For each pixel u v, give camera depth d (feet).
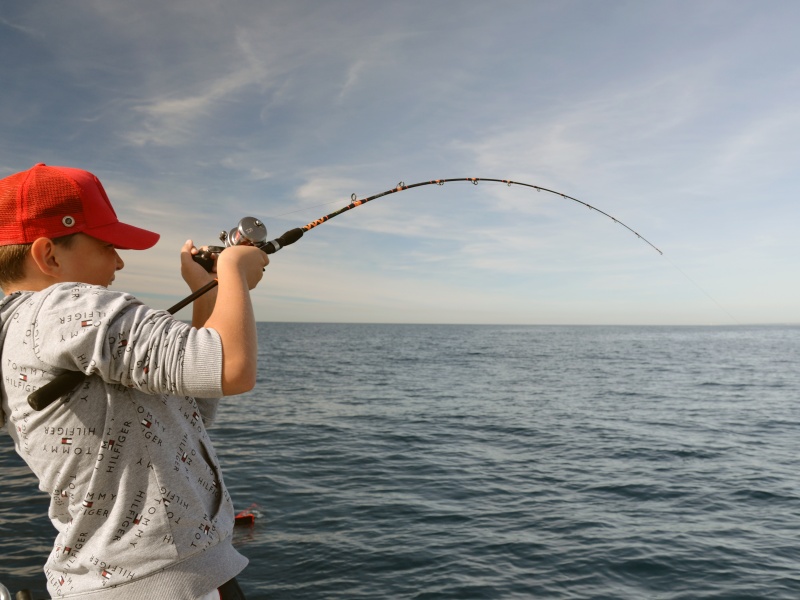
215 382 3.19
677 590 19.90
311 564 21.70
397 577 20.74
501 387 91.35
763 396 82.02
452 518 27.09
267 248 4.70
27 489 29.22
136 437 3.43
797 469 37.65
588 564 21.94
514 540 24.32
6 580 19.43
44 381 3.33
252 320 3.43
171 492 3.51
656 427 55.06
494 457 40.96
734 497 31.01
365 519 26.76
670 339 369.91
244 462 38.17
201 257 4.49
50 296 3.37
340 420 57.47
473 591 19.70
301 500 29.68
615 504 29.68
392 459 39.78
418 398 76.48
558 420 58.95
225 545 3.79
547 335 453.99
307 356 169.27
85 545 3.47
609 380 104.88
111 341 3.22
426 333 480.64
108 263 3.90
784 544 24.02
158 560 3.45
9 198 3.55
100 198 3.82
